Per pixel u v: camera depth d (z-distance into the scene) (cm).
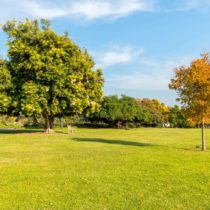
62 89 4509
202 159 2103
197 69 2684
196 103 2683
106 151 2539
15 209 1077
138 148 2794
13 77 4609
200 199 1191
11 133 4831
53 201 1160
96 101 5197
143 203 1141
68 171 1661
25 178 1500
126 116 8875
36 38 4631
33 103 4431
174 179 1487
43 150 2608
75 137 4122
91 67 5150
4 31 4728
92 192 1270
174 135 5103
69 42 4728
